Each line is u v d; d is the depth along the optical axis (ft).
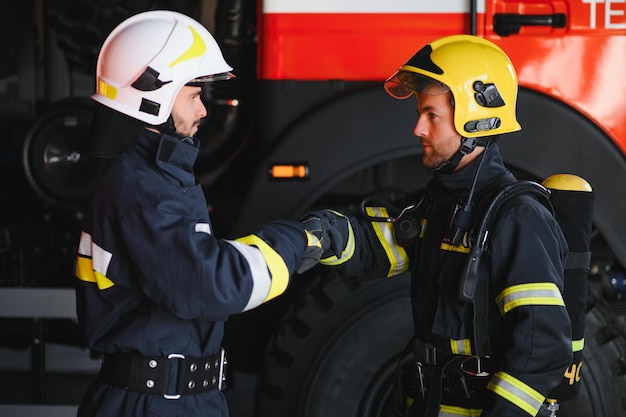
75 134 14.84
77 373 17.63
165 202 8.61
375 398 13.00
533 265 8.81
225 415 9.48
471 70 9.34
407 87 9.77
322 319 12.87
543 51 12.59
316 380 12.92
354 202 13.46
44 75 16.10
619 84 12.64
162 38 8.97
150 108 8.89
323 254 10.15
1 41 16.01
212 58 9.20
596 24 12.55
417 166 13.37
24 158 14.84
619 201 12.65
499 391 8.65
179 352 8.96
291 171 12.57
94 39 15.29
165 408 8.89
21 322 15.80
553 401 10.11
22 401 16.89
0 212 16.25
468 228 9.23
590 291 13.15
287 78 12.69
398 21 12.57
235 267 8.52
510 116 9.53
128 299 8.96
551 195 9.96
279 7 12.62
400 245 10.37
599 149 12.64
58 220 15.81
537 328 8.64
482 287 9.14
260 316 13.66
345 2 12.59
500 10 12.50
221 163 15.17
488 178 9.48
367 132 12.53
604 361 12.87
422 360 9.68
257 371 13.73
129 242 8.56
